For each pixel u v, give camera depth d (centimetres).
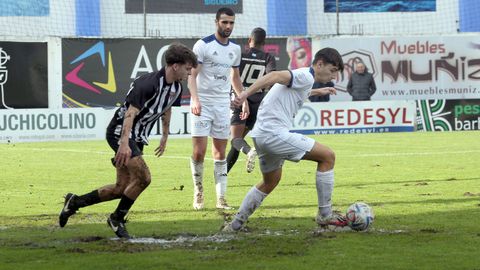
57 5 5503
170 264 1222
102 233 1527
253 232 1522
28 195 2162
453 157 3198
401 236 1459
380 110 4547
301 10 5675
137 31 5562
